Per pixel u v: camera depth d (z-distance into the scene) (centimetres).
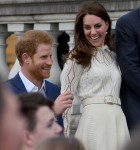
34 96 857
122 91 1374
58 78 2323
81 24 1330
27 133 823
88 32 1318
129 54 1364
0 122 498
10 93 515
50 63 1188
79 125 1321
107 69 1308
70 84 1314
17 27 2402
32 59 1181
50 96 1220
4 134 499
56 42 2352
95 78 1298
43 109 845
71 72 1314
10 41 3039
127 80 1350
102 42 1335
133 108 1355
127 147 530
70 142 661
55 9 2297
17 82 1186
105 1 2177
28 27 2403
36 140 828
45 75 1189
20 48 1188
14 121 507
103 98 1299
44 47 1178
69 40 2398
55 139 658
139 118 1346
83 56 1311
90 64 1307
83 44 1321
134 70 1349
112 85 1308
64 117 1307
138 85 1345
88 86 1309
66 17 2281
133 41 1379
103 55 1330
